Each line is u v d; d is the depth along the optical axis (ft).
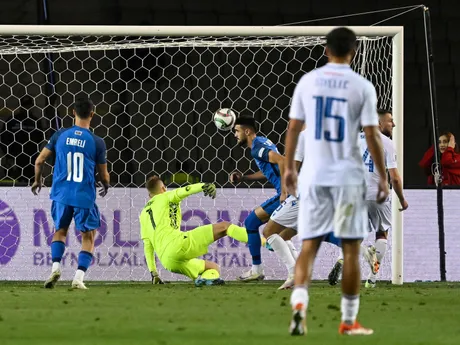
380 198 66.44
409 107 181.47
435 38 184.75
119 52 165.68
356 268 64.90
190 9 184.44
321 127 64.85
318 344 59.72
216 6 185.16
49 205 136.05
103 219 135.95
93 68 174.09
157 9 185.06
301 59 175.83
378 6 185.68
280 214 116.37
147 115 165.68
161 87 174.19
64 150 113.50
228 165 168.04
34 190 116.57
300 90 65.87
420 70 183.11
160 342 60.44
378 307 88.89
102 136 171.94
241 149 167.73
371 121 64.80
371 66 155.43
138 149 161.68
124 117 172.35
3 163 162.20
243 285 124.47
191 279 134.00
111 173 169.37
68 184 113.50
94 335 64.80
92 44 158.10
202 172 169.07
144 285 124.36
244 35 130.62
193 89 173.58
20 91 173.68
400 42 131.23
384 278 138.51
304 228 64.85
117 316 77.71
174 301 92.99
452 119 181.47
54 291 108.68
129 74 174.09
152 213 124.88
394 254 130.11
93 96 173.78
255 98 174.81
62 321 73.82
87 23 185.16
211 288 116.16
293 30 129.59
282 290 111.45
